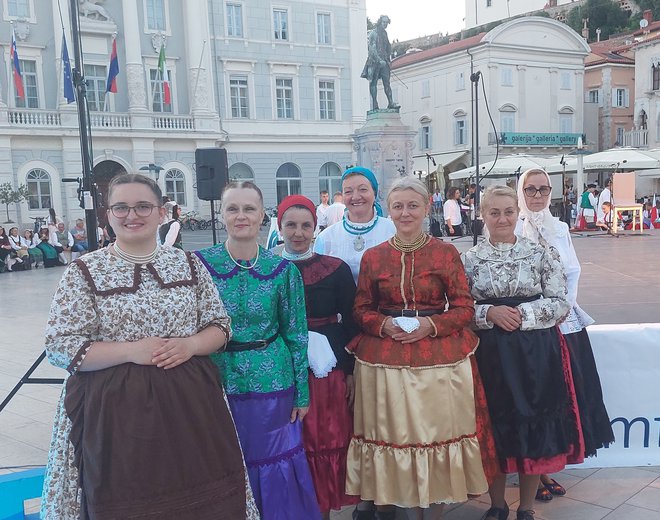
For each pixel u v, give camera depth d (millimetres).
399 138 15891
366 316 2998
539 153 35969
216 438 2391
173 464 2260
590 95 39750
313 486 2902
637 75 34906
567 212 22578
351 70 31656
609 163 20484
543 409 3006
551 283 3107
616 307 8125
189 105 28469
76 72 7965
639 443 3842
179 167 27953
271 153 30281
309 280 3162
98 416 2225
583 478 3688
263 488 2740
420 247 3035
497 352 3061
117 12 26625
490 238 3203
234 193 2748
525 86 35469
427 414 2875
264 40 29703
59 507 2309
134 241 2352
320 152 31312
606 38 56219
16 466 4086
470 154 35375
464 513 3348
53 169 25562
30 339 7895
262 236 21328
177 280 2414
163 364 2285
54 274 15633
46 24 25641
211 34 28578
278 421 2787
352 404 3166
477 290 3156
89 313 2275
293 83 30547
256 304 2758
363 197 3607
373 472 2939
